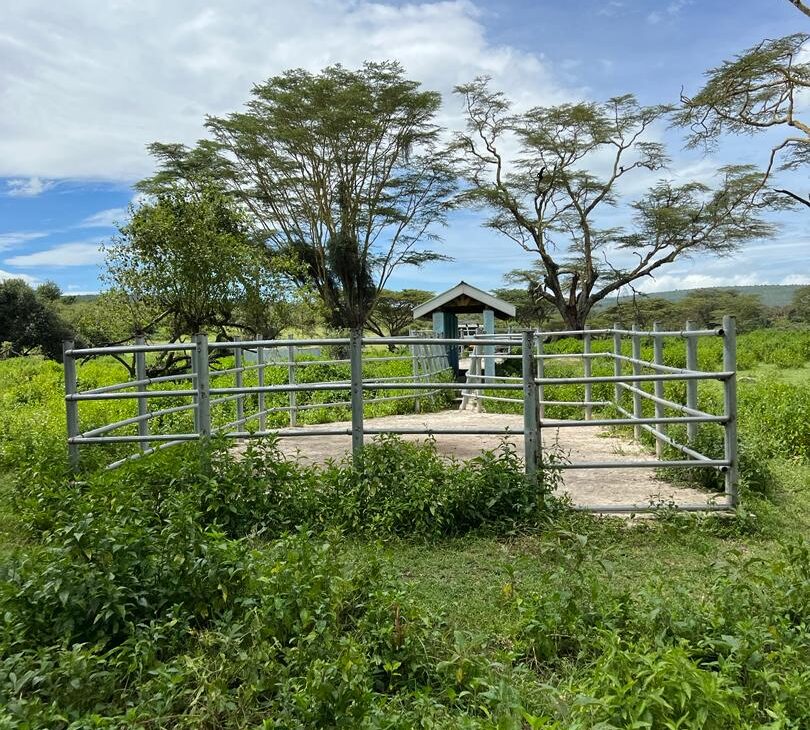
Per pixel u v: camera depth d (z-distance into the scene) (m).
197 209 12.70
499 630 3.29
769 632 2.80
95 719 2.26
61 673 2.55
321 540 4.59
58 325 34.97
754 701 2.51
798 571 3.38
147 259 12.27
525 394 5.22
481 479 4.98
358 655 2.54
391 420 10.66
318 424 10.30
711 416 5.25
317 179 32.25
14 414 9.91
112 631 3.00
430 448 5.64
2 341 33.06
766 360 20.73
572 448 7.99
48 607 2.99
